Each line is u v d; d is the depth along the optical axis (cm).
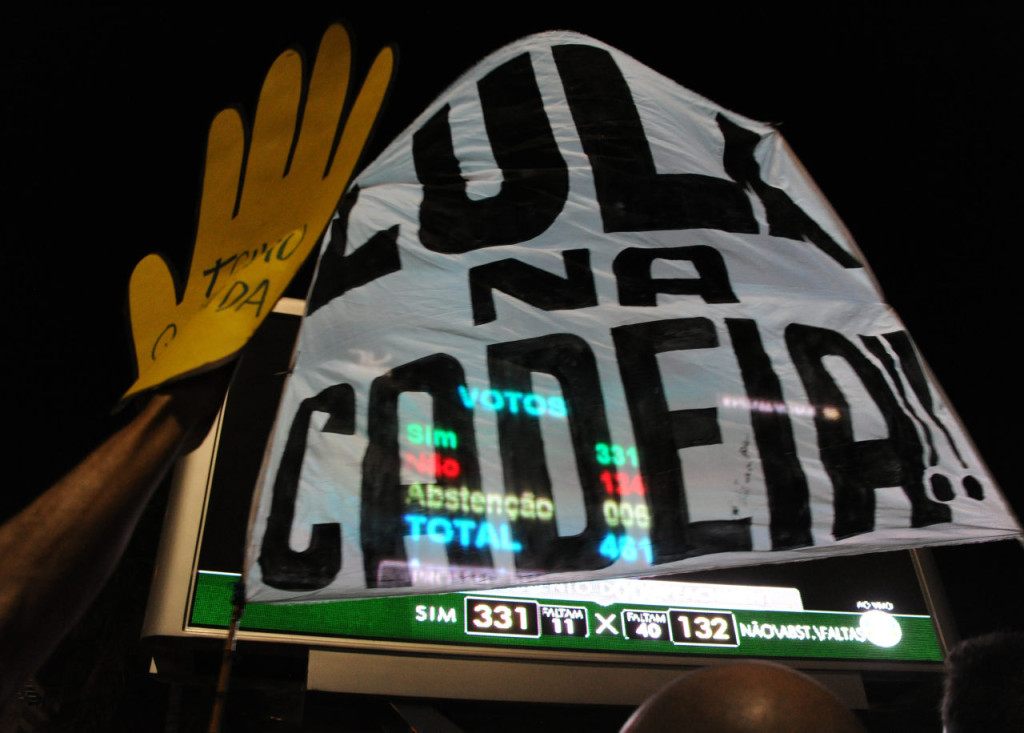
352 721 623
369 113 186
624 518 284
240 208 193
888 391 329
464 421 288
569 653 555
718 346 323
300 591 243
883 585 639
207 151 203
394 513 264
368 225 323
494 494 277
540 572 269
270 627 521
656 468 295
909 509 305
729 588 607
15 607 113
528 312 315
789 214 372
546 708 595
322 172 185
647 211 352
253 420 589
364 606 541
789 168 390
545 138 363
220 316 164
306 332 294
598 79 389
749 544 288
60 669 765
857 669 599
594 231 341
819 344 334
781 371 325
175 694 679
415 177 341
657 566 279
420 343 299
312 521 256
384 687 525
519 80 380
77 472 129
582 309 321
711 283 340
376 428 278
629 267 336
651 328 321
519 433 290
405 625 541
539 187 347
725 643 585
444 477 275
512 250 327
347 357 291
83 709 752
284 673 571
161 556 530
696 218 356
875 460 312
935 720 646
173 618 511
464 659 543
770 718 138
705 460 300
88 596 121
